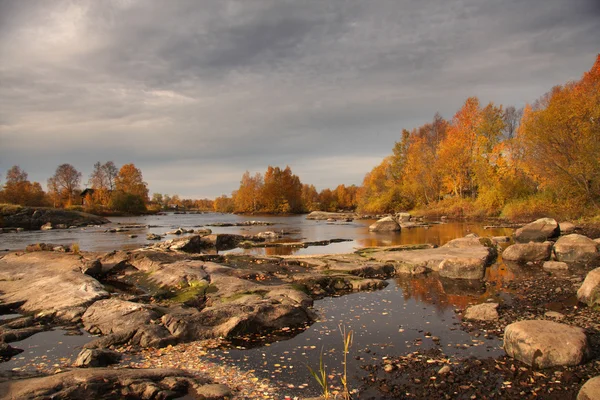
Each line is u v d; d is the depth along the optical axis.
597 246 17.52
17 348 8.62
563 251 17.58
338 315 10.90
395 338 8.84
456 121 59.72
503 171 50.75
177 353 8.23
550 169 33.69
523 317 9.95
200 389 6.31
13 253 20.00
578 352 6.86
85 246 29.95
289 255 22.12
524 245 18.84
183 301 11.91
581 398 5.50
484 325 9.52
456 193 60.03
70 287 12.83
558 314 9.82
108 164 109.25
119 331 9.05
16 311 11.80
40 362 7.87
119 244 31.41
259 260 18.27
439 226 42.38
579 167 31.31
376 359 7.66
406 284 14.75
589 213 32.16
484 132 56.78
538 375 6.63
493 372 6.85
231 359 7.87
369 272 16.48
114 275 16.27
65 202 96.62
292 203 106.94
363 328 9.66
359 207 82.94
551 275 15.09
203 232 42.12
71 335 9.58
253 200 111.69
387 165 80.88
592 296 10.72
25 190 82.69
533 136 33.91
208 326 9.47
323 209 121.81
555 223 24.05
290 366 7.45
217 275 14.20
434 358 7.56
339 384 6.61
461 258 15.87
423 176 66.00
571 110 31.09
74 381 6.11
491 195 49.78
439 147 65.75
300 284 13.79
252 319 9.67
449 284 14.47
